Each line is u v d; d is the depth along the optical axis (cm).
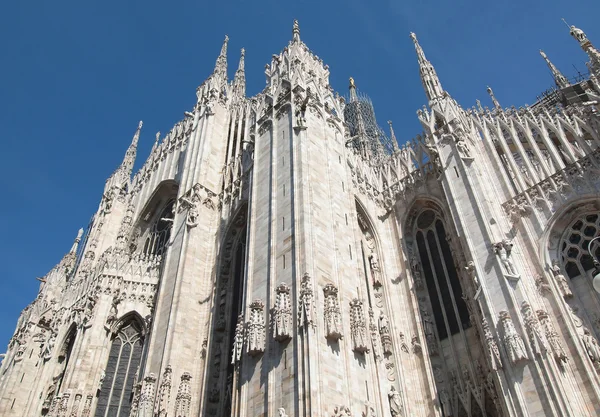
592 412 1827
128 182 4988
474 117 3117
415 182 3206
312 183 2439
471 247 2394
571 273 2241
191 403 2478
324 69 3500
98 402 2795
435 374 2512
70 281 4072
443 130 2986
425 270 2934
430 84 3312
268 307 2092
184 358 2609
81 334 2941
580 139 2542
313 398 1678
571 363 1972
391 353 2575
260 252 2373
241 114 4144
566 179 2430
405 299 2844
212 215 3397
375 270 2948
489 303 2177
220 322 2723
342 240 2411
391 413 2286
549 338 1969
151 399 2402
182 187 3619
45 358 3172
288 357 1862
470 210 2522
